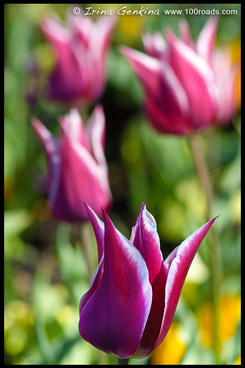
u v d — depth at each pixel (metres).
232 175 0.98
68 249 0.91
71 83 0.90
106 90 1.21
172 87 0.81
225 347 0.84
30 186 1.13
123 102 1.22
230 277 0.94
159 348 0.84
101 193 0.78
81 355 0.84
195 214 1.02
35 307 0.92
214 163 1.08
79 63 0.89
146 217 0.63
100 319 0.63
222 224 0.96
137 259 0.62
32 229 1.13
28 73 1.09
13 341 0.89
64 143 0.77
